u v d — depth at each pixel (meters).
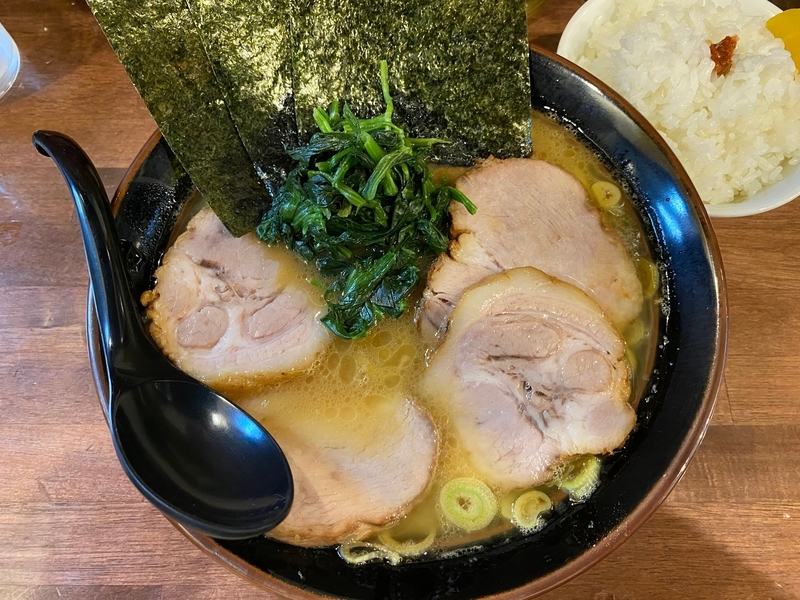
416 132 0.25
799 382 0.24
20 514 0.23
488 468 0.22
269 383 0.23
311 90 0.23
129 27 0.20
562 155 0.25
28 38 0.30
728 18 0.28
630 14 0.29
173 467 0.20
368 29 0.22
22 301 0.26
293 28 0.22
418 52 0.23
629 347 0.23
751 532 0.23
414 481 0.21
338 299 0.24
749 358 0.25
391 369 0.23
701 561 0.22
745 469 0.23
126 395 0.20
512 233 0.24
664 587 0.22
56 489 0.24
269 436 0.21
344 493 0.21
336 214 0.23
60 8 0.30
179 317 0.24
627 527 0.19
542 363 0.22
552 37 0.30
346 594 0.19
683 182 0.22
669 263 0.23
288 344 0.23
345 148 0.22
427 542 0.21
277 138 0.23
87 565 0.23
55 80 0.29
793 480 0.23
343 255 0.23
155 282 0.24
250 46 0.21
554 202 0.24
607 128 0.24
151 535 0.23
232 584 0.23
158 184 0.24
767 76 0.26
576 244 0.24
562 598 0.22
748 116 0.26
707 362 0.20
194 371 0.23
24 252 0.27
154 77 0.21
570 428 0.21
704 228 0.22
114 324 0.21
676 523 0.23
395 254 0.23
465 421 0.22
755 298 0.26
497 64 0.23
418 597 0.19
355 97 0.24
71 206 0.28
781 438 0.24
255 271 0.24
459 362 0.22
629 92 0.27
